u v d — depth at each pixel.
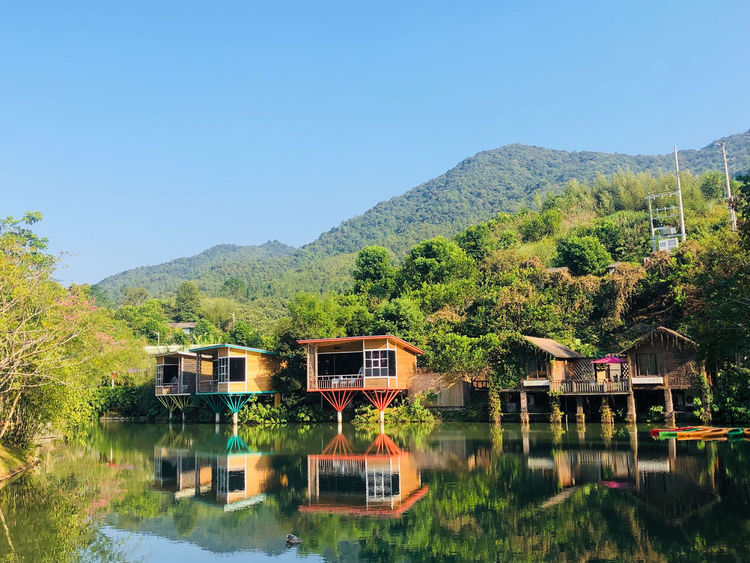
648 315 53.19
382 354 44.47
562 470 23.72
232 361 48.56
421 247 77.62
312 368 46.66
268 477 24.98
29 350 24.97
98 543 16.22
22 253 26.72
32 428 31.19
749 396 35.31
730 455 25.52
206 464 29.22
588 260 65.62
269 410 50.19
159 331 108.44
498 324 51.41
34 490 23.31
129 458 32.19
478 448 30.75
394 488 21.94
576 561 13.66
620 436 32.91
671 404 37.66
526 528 16.28
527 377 42.75
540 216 92.06
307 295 57.34
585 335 53.00
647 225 73.12
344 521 17.81
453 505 19.03
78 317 28.23
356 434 39.78
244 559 14.77
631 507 17.75
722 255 43.94
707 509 17.20
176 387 54.44
